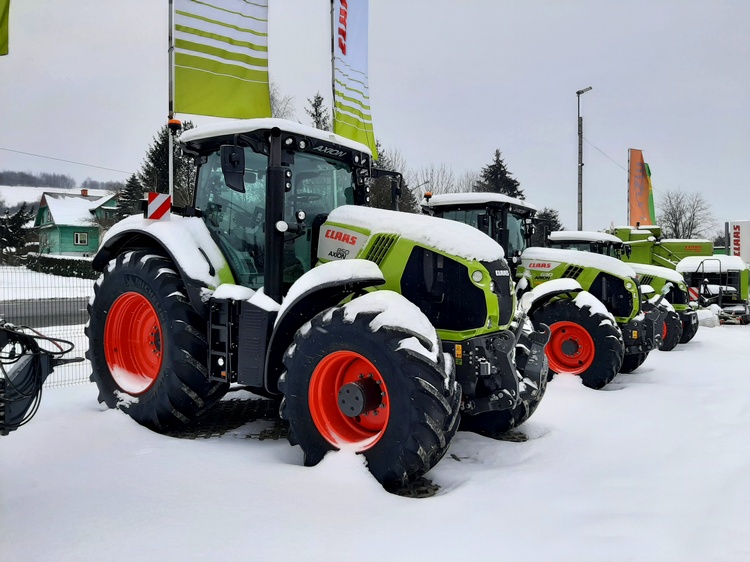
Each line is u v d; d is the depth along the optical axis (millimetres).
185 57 5504
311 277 3467
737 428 4199
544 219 9188
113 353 4465
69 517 2527
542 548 2303
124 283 4297
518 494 2912
